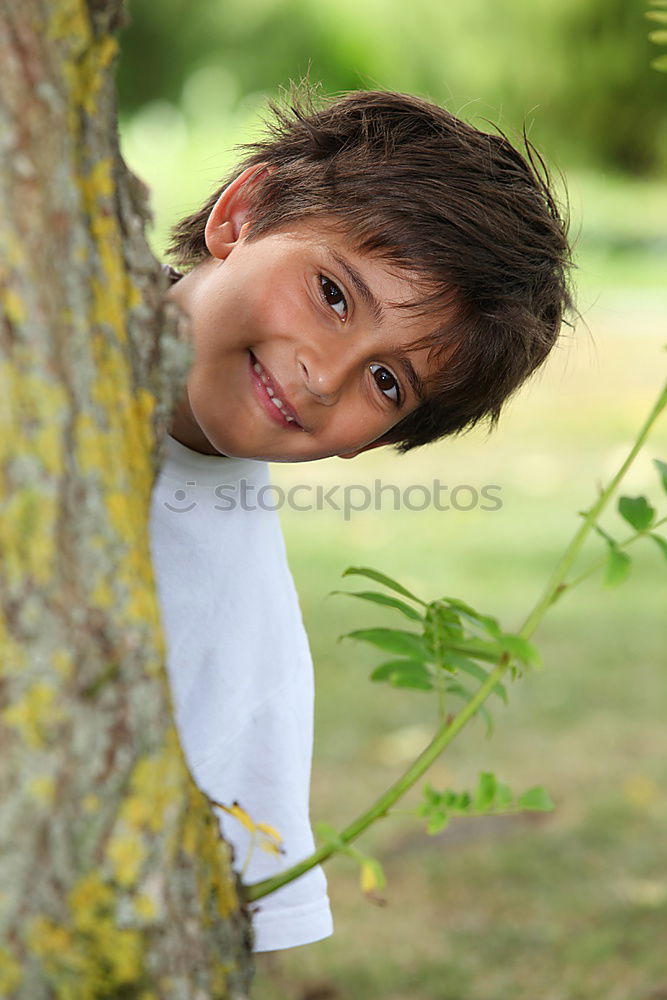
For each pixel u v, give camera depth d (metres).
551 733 6.26
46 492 1.30
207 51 29.34
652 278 21.64
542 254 2.87
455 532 9.59
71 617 1.31
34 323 1.30
